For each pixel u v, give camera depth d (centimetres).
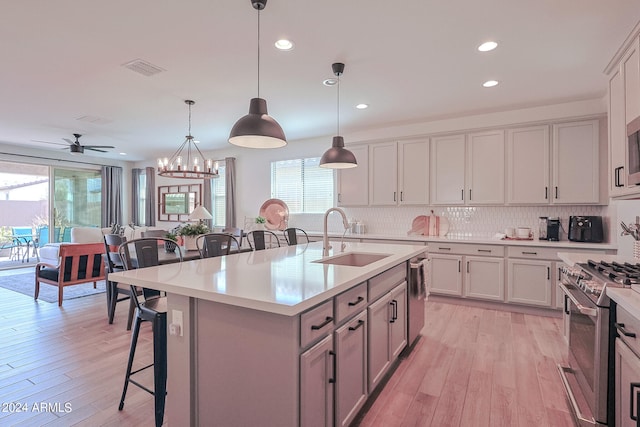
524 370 256
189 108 417
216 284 165
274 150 636
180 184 775
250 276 184
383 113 439
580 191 385
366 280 200
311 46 263
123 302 437
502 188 427
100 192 817
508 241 400
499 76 321
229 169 673
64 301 446
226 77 321
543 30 241
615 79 258
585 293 190
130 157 809
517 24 233
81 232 561
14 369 256
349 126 504
